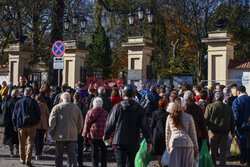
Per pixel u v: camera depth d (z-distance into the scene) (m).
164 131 6.41
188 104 6.10
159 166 7.12
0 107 12.80
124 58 36.00
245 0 26.25
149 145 5.07
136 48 15.09
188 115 4.97
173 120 4.90
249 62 13.87
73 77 15.76
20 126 7.09
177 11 27.23
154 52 27.19
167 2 27.42
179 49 31.62
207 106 6.64
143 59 14.97
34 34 22.20
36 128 7.30
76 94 7.81
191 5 26.89
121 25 31.45
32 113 7.12
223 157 6.54
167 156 5.94
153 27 26.91
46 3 19.55
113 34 34.00
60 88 9.82
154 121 6.54
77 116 6.38
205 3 27.11
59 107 6.27
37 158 7.89
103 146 6.20
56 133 6.21
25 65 18.16
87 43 32.34
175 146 4.82
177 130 4.88
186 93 6.24
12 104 8.11
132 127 5.09
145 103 8.31
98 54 30.27
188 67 30.19
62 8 17.70
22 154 7.33
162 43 28.22
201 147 6.02
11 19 21.05
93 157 6.17
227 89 8.75
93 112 6.19
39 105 7.97
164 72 21.98
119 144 5.00
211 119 6.51
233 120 6.62
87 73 16.16
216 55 14.36
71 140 6.23
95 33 30.86
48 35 24.95
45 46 24.94
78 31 20.67
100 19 28.83
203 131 6.02
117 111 5.13
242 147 7.44
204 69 27.05
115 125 5.15
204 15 27.81
